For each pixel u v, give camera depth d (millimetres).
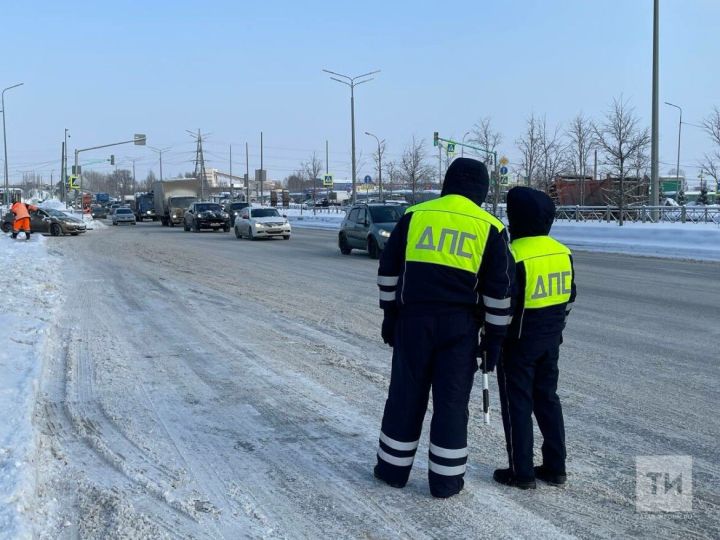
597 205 42781
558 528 4047
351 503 4355
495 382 7258
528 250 4535
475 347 4426
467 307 4359
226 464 4965
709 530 4047
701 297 13250
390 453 4574
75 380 7121
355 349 8711
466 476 4809
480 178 4488
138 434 5539
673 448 5395
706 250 22672
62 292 13570
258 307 11961
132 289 14211
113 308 11750
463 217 4324
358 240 22172
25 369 6930
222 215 40344
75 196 74250
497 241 4289
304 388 6922
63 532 3898
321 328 10094
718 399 6664
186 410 6191
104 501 4301
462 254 4273
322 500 4395
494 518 4164
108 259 21312
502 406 4719
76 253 23688
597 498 4477
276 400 6516
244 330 9906
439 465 4410
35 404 6074
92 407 6238
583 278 16375
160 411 6156
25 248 23203
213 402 6441
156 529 3949
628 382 7250
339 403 6445
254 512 4203
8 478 4207
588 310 11766
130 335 9484
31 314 10297
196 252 24234
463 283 4305
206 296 13258
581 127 49750
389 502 4375
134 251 24688
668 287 14734
